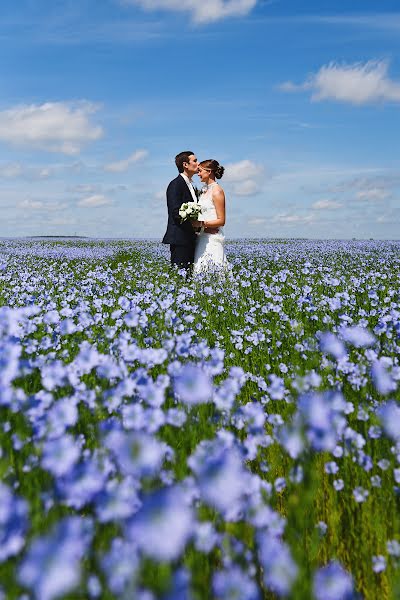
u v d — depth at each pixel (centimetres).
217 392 330
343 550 255
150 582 175
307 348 478
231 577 156
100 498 187
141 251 2369
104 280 969
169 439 287
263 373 471
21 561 177
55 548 136
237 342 547
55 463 199
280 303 759
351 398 386
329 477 300
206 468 163
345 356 409
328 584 161
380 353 484
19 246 2956
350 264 1564
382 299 821
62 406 252
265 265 1544
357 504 273
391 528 262
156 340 509
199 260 1048
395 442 299
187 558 197
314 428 246
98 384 362
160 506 132
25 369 340
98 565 188
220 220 1030
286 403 380
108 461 222
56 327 552
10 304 738
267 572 195
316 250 2281
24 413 276
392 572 230
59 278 1040
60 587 133
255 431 286
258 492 221
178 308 677
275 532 207
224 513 208
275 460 316
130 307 617
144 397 282
